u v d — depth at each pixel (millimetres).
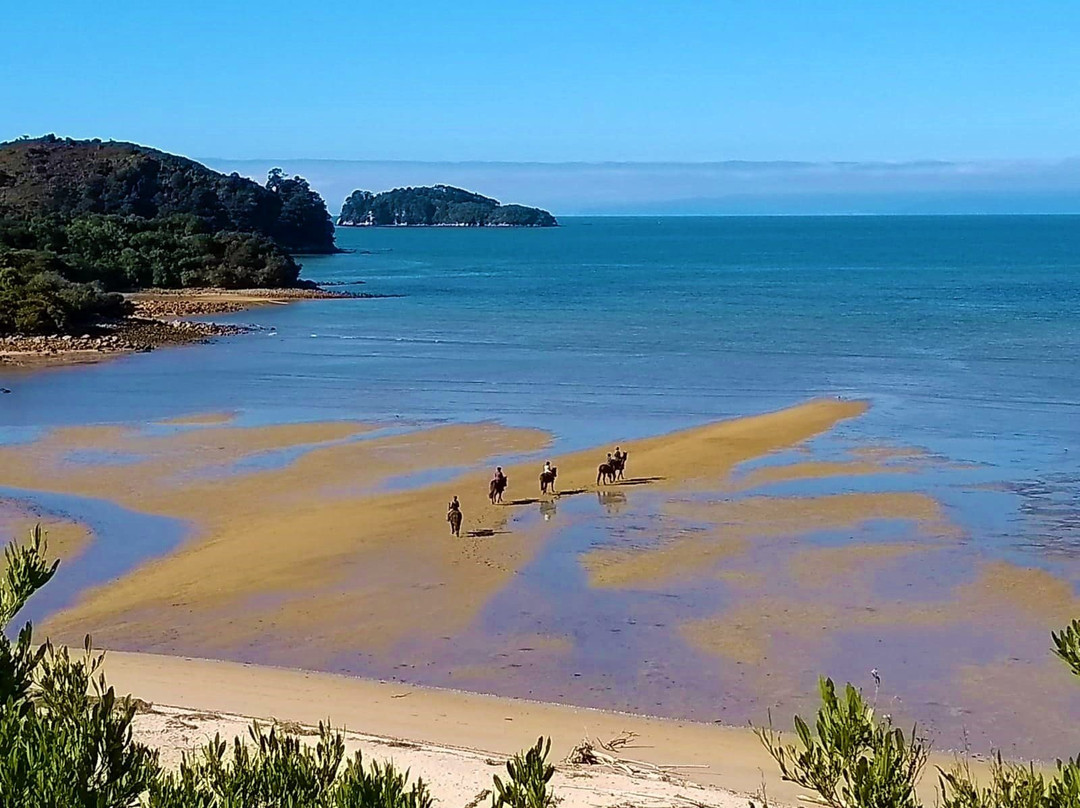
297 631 23203
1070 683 20109
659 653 21797
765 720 18594
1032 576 26266
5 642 10094
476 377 62781
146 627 23484
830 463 38938
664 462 39219
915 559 27688
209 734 15695
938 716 18766
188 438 44469
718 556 28000
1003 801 9602
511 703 19250
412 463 39625
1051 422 46875
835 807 9414
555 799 13008
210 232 158750
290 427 46969
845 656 21547
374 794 9445
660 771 15727
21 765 8711
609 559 27844
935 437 43656
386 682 20344
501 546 29016
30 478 37438
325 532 30516
